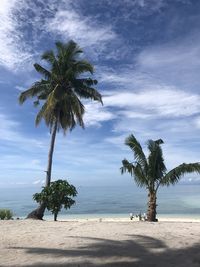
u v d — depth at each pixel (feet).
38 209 75.61
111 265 25.71
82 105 91.91
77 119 92.68
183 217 174.09
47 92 91.76
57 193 74.64
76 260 26.81
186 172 75.20
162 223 48.73
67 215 207.82
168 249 30.53
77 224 47.80
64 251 29.55
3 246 31.60
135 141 78.69
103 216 194.18
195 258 27.68
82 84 92.73
